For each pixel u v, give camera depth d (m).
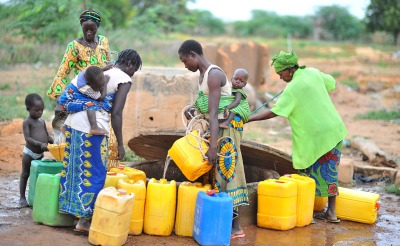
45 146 6.95
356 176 9.84
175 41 29.52
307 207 6.89
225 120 6.18
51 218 6.17
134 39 21.88
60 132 7.26
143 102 10.14
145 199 6.22
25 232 5.94
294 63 6.98
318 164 7.06
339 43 55.34
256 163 7.67
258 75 22.38
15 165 9.27
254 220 6.91
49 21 15.62
